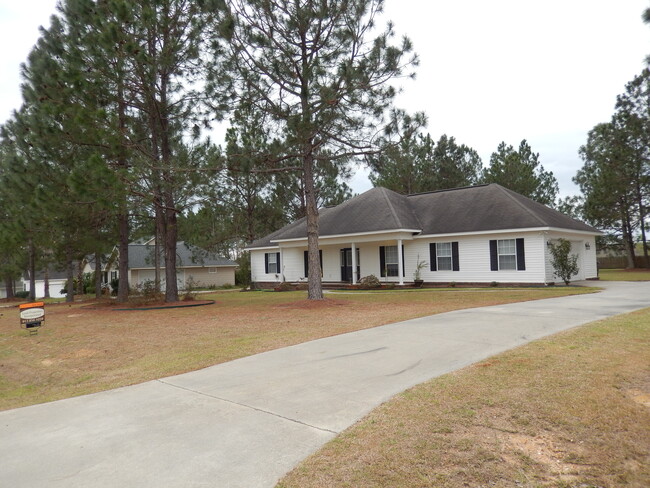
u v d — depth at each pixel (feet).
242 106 48.19
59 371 27.91
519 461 11.65
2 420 16.79
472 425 13.74
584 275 76.74
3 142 66.95
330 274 88.17
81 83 47.26
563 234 70.44
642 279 77.51
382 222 75.77
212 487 10.89
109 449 13.42
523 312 35.88
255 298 70.03
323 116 43.78
